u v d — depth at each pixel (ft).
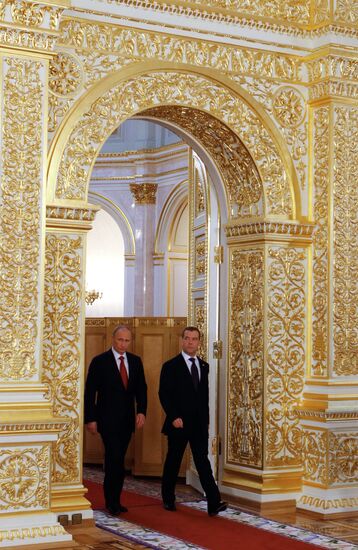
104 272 66.54
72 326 25.99
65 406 25.84
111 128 26.71
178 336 34.76
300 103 29.96
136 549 23.67
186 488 32.37
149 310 61.52
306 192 30.01
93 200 63.87
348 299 29.66
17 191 24.12
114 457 27.96
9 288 23.86
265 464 28.96
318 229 29.76
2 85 24.03
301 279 29.84
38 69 24.54
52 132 25.88
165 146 59.77
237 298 30.30
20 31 24.14
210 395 31.12
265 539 24.98
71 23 26.27
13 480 23.22
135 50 27.17
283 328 29.50
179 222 61.21
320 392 29.22
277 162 29.53
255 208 29.91
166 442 34.76
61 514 25.41
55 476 25.57
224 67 28.63
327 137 29.53
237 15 28.48
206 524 26.76
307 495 28.99
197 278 32.94
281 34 29.43
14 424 23.00
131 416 28.73
